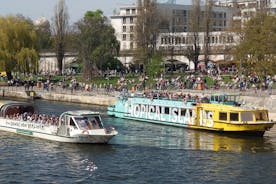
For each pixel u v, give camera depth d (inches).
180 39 7682.1
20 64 5187.0
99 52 5723.4
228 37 6082.7
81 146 2410.2
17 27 5270.7
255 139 2687.0
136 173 1958.7
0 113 2898.6
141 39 5989.2
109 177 1904.5
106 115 3609.7
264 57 4141.2
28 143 2480.3
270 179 1902.1
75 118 2452.0
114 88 4618.6
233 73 5216.5
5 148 2370.8
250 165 2089.1
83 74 5541.3
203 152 2335.1
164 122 3184.1
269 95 3420.3
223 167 2054.6
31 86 5059.1
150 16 6063.0
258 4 6697.8
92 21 6171.3
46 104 4315.9
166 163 2111.2
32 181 1857.8
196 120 2987.2
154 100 3257.9
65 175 1930.4
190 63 6692.9
